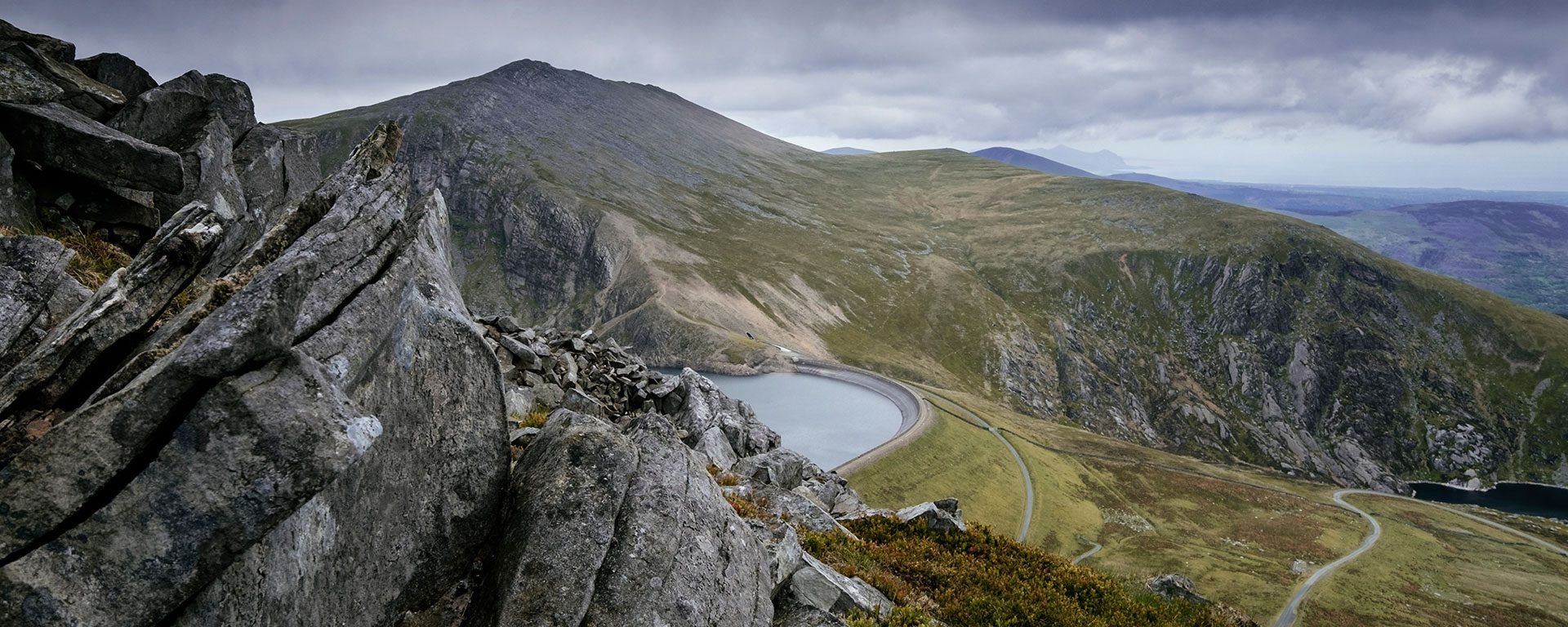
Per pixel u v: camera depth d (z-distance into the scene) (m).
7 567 5.55
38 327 9.66
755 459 26.03
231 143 22.08
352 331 7.96
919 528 21.44
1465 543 175.38
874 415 166.12
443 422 9.68
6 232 15.09
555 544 9.15
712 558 10.36
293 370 6.65
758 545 12.22
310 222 8.91
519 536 9.45
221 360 6.05
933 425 160.25
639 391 30.33
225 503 6.14
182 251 8.64
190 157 19.97
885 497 122.38
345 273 8.23
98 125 17.92
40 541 5.75
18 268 9.77
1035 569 19.73
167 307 8.55
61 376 7.29
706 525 10.73
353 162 10.03
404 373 9.12
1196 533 155.50
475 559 9.97
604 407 27.86
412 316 9.44
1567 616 130.75
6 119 16.19
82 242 16.62
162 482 6.02
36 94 16.92
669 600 9.29
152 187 18.11
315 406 6.60
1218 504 178.75
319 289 7.77
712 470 22.94
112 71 21.45
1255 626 20.34
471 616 9.27
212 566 6.18
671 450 11.36
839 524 19.98
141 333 8.05
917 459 139.75
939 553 19.58
